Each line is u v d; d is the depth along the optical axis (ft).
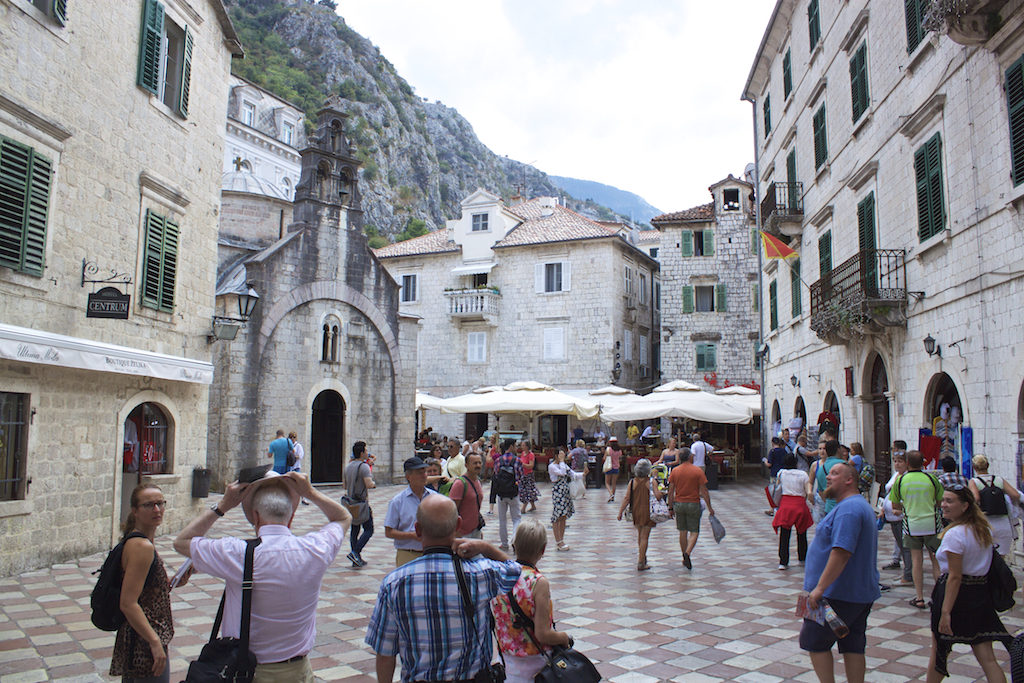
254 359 71.36
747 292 122.93
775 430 89.30
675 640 24.79
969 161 40.55
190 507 49.49
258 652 12.02
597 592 32.09
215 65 53.57
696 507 37.37
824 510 38.04
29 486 34.76
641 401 87.81
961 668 21.88
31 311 34.71
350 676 21.27
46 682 20.08
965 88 40.88
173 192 46.68
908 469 30.50
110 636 24.52
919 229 46.70
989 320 38.47
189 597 30.66
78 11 38.27
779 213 75.41
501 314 130.72
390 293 86.07
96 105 39.65
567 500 44.19
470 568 12.73
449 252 135.54
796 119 76.95
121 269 41.88
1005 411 36.88
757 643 24.45
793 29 77.66
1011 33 35.58
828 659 17.13
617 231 132.87
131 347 42.60
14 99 33.30
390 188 362.94
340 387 79.87
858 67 58.03
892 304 48.49
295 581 12.30
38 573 34.42
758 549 43.86
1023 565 34.78
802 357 76.54
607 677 21.13
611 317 123.24
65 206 37.11
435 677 11.93
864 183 56.95
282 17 385.09
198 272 50.96
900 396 50.34
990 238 38.42
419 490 24.43
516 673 13.76
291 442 61.11
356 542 38.14
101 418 40.32
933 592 19.17
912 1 47.57
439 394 134.00
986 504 28.55
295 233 76.23
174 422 47.65
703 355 123.34
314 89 335.06
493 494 42.86
